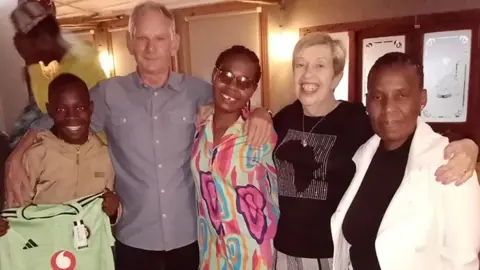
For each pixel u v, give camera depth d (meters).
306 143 1.60
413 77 1.24
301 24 4.89
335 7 4.60
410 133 1.30
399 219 1.24
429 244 1.23
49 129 1.80
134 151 1.84
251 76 1.62
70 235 1.62
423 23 4.05
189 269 1.93
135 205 1.85
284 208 1.64
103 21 6.66
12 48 2.71
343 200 1.42
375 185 1.35
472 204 1.17
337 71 1.64
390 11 4.24
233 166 1.64
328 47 1.60
